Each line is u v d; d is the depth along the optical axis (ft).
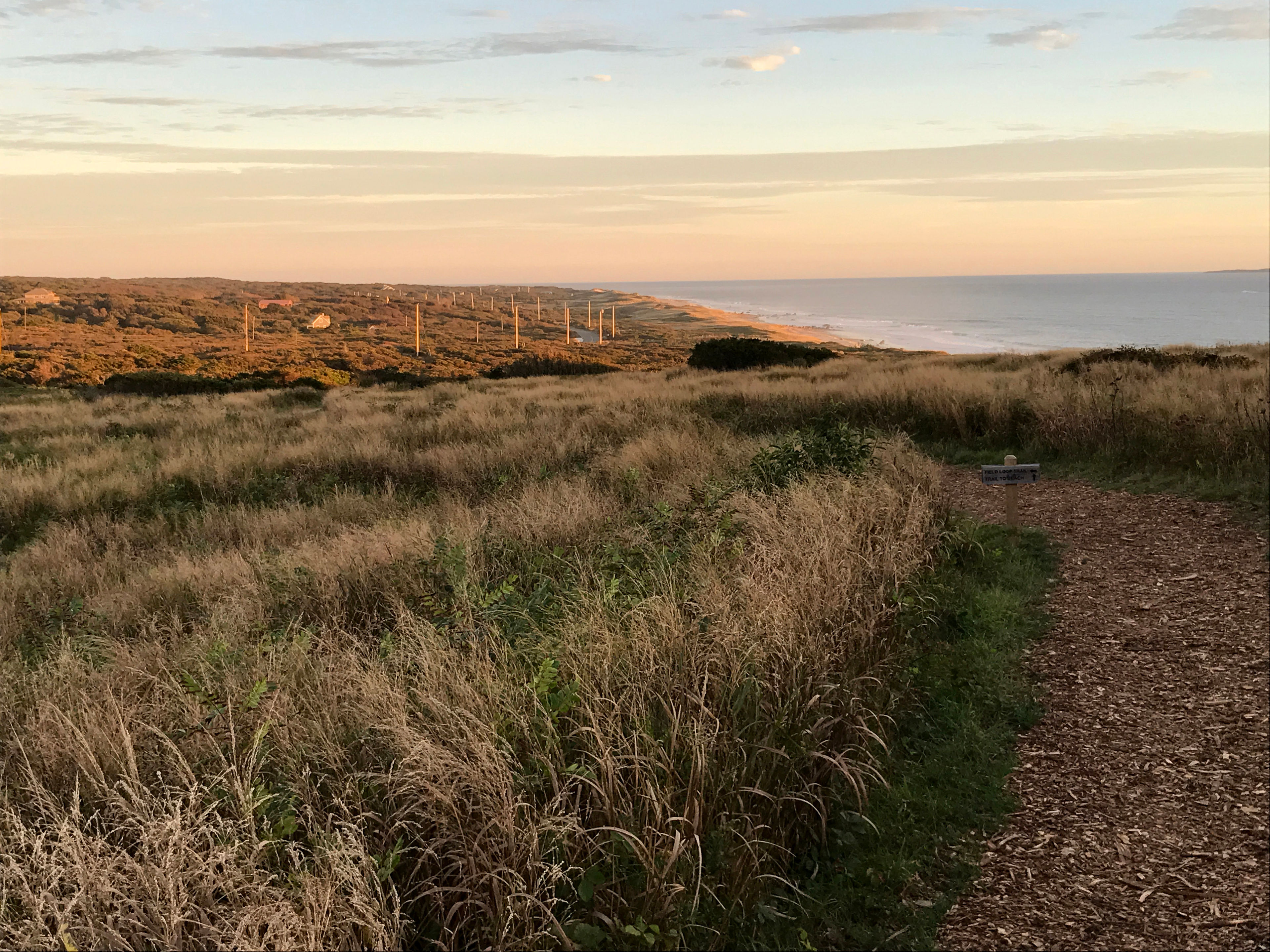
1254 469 29.60
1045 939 9.98
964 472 37.81
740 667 12.65
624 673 12.71
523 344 416.87
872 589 17.12
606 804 9.96
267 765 11.05
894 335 484.33
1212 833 11.64
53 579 26.58
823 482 24.80
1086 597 21.13
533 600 17.65
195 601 22.22
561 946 8.67
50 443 55.36
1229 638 17.79
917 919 10.42
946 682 16.51
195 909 8.34
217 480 39.83
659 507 24.16
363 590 20.66
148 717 12.64
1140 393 41.19
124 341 348.18
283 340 412.98
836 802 12.18
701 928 9.34
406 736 10.23
